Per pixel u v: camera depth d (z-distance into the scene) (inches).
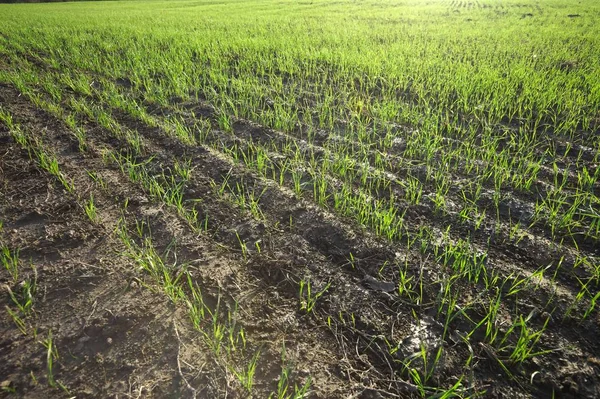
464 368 80.9
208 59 350.9
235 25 573.3
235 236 120.5
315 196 138.3
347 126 193.0
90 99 244.7
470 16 660.7
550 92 224.2
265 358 83.0
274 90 254.5
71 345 84.8
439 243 115.3
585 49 347.6
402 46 375.2
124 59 350.9
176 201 133.1
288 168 158.6
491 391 76.7
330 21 613.0
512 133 188.4
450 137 187.2
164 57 343.9
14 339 86.0
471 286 100.8
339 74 282.0
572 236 116.8
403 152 170.7
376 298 97.9
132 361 81.7
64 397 74.6
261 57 336.5
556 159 164.1
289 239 118.8
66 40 456.1
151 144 181.6
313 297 98.1
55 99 240.8
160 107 229.6
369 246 114.9
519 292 98.1
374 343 86.7
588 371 79.2
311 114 216.4
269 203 136.4
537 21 575.5
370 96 242.1
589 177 142.6
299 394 73.4
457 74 264.4
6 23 658.8
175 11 887.1
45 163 155.1
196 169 159.0
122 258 110.3
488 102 223.3
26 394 75.0
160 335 87.5
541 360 82.0
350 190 141.1
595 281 101.3
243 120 209.0
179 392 75.8
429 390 77.1
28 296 92.2
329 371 80.7
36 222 124.9
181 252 113.4
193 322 90.4
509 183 145.6
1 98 245.6
